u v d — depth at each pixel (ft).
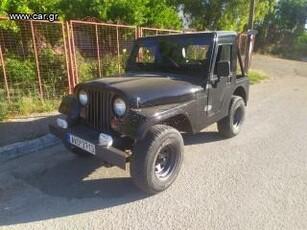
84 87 12.32
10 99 21.52
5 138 16.66
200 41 14.28
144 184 11.27
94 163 14.62
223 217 10.69
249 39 44.21
